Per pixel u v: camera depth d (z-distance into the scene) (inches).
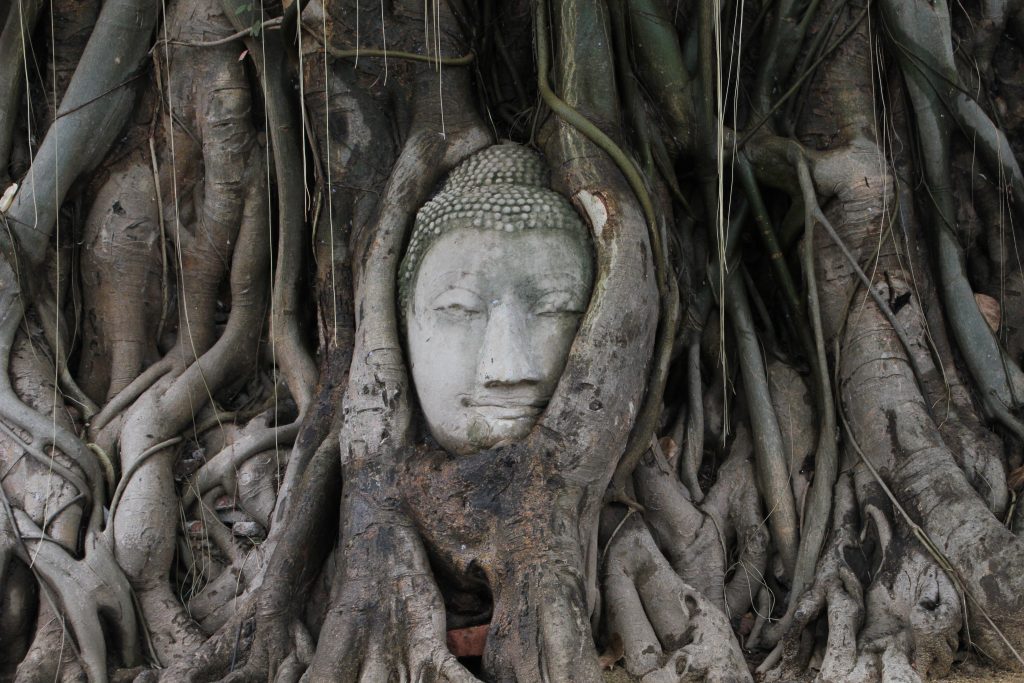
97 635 181.8
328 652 166.1
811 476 203.3
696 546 195.8
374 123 207.9
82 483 195.2
